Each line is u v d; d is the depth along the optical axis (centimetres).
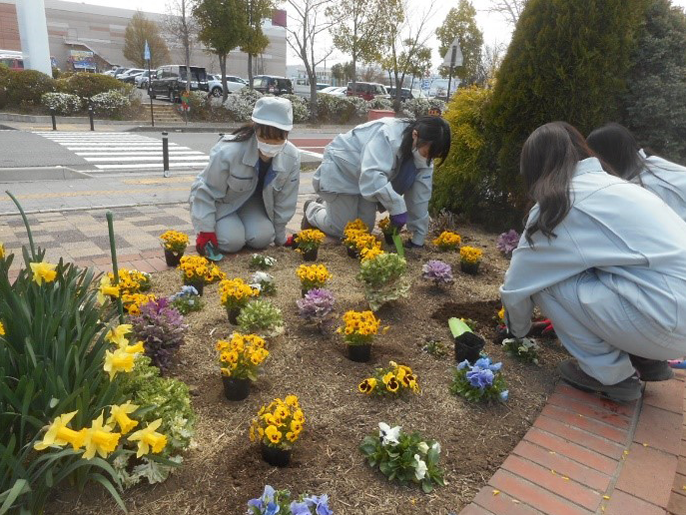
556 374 318
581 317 266
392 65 3309
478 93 639
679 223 256
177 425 217
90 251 532
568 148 275
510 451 248
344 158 517
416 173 509
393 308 400
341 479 220
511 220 636
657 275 240
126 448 212
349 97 3009
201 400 272
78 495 201
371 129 508
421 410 273
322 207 598
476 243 595
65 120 2161
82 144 1595
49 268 221
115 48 6050
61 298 230
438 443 238
